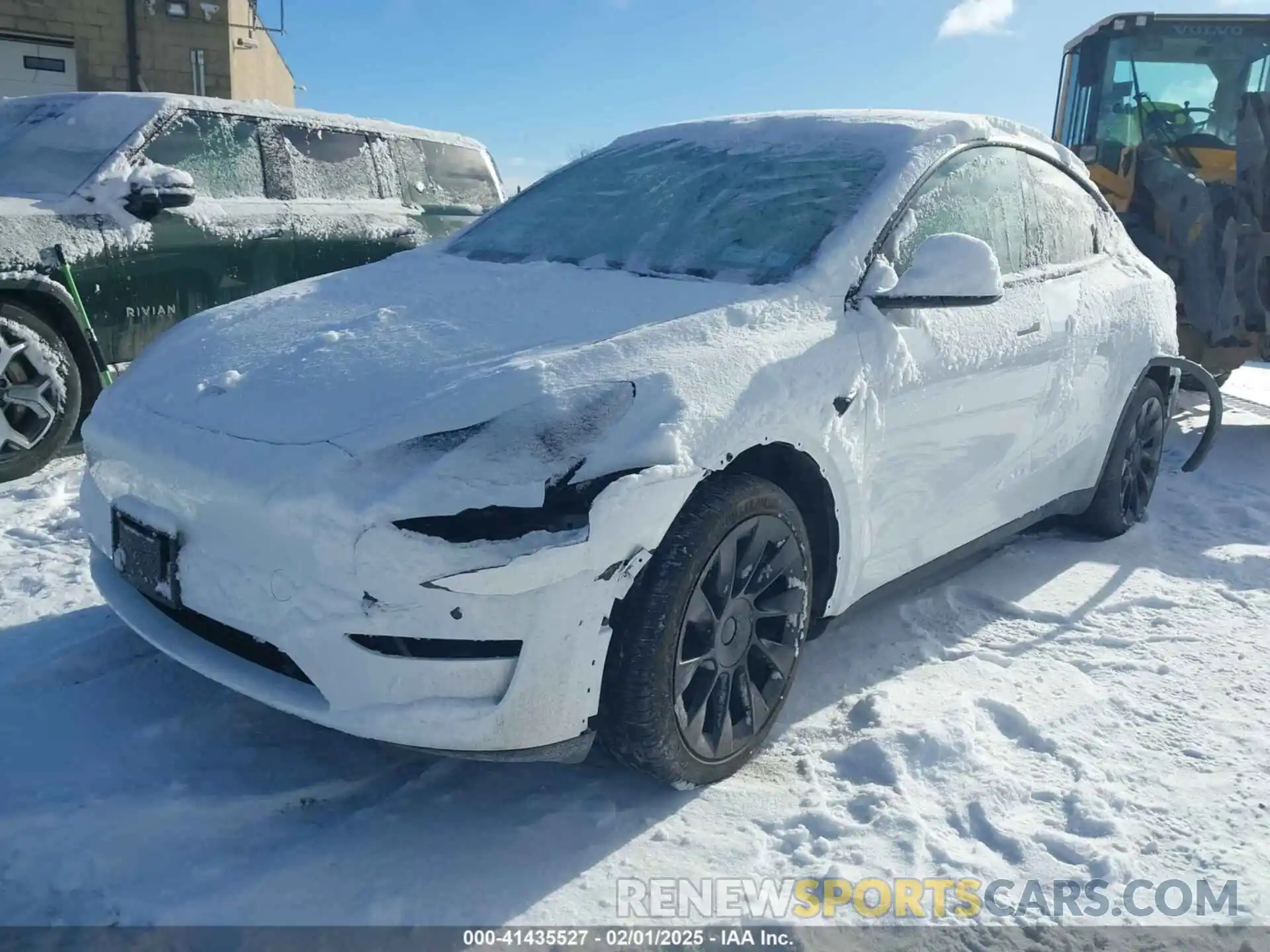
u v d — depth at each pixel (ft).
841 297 8.93
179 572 7.36
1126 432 13.66
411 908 6.56
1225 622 11.56
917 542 10.05
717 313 8.23
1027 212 11.80
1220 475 17.94
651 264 9.81
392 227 20.81
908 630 10.97
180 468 7.25
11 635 10.02
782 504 7.97
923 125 10.59
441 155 23.38
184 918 6.38
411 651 6.68
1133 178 21.31
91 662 9.46
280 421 7.27
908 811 7.73
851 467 8.61
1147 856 7.38
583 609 6.74
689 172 11.14
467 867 6.96
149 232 16.38
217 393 7.86
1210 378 13.85
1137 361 13.34
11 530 12.92
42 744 8.11
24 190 16.05
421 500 6.53
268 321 9.23
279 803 7.54
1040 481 12.06
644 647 7.02
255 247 18.12
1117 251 13.91
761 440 7.68
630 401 7.16
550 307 8.66
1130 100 22.27
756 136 11.32
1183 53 22.06
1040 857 7.34
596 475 6.81
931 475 9.87
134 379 8.80
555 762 7.22
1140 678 10.12
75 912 6.39
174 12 44.01
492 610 6.56
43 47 42.01
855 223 9.37
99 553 8.88
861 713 9.08
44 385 14.89
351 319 8.88
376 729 6.62
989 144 11.25
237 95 47.14
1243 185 19.33
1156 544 14.17
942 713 9.04
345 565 6.56
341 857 7.00
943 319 9.73
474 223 12.21
